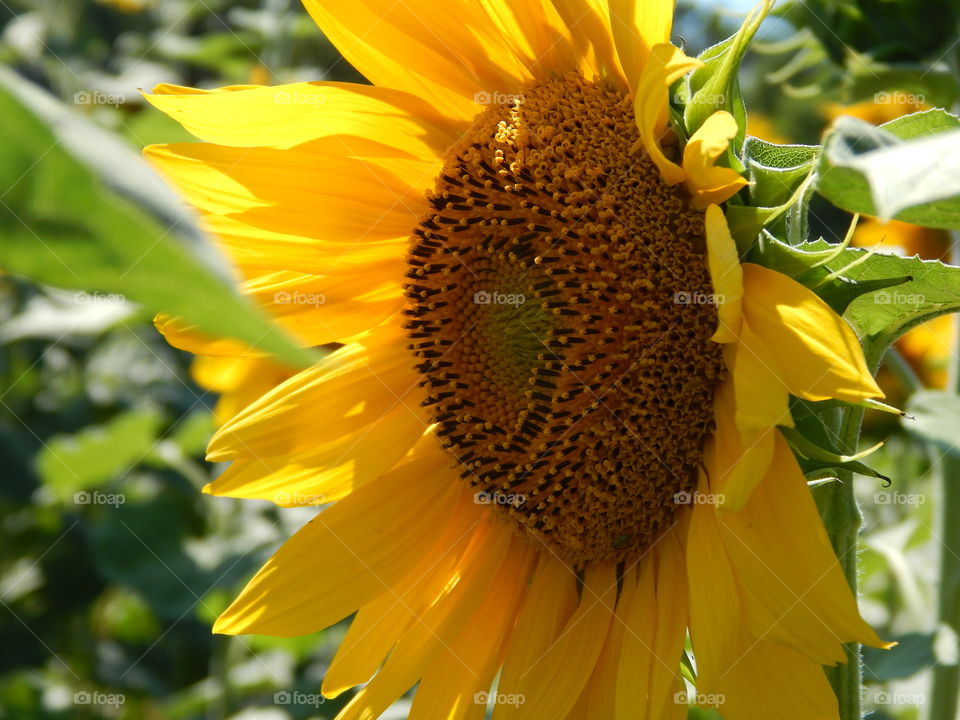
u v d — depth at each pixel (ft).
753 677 1.32
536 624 1.49
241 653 2.21
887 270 1.33
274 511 2.29
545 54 1.48
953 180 0.95
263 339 0.42
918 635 1.54
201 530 2.36
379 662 1.55
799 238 1.36
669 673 1.35
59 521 2.47
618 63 1.45
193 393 2.59
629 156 1.42
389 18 1.48
